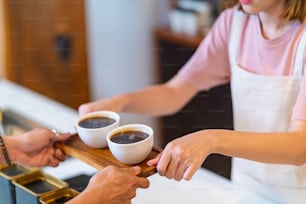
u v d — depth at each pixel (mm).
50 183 1291
